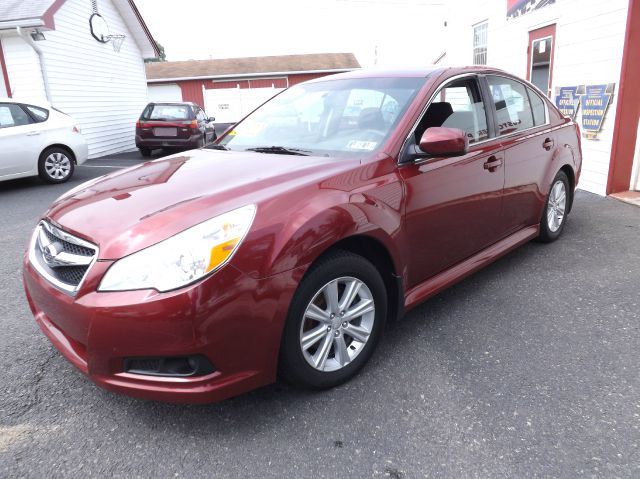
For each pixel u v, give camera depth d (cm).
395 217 265
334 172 254
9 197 774
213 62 3384
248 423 231
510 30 891
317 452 212
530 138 391
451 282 321
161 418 236
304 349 235
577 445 212
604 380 257
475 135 337
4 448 217
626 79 607
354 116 312
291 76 3077
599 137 660
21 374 272
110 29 1507
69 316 211
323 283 235
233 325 206
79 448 217
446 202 302
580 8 678
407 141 285
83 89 1323
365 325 263
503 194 359
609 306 338
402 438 219
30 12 1045
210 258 200
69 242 225
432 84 312
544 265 415
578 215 566
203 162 295
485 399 244
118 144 1559
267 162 280
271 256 212
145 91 1822
